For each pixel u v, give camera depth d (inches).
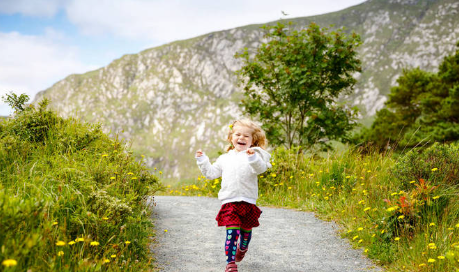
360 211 197.6
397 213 159.3
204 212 238.4
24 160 163.9
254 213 130.0
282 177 293.7
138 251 137.2
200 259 146.4
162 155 7529.5
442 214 157.8
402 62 7121.1
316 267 141.2
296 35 399.9
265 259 150.2
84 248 113.5
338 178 260.4
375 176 241.8
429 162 193.6
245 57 417.4
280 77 394.3
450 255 120.2
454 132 619.8
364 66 7406.5
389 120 900.6
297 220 217.8
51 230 106.9
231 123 143.6
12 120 196.1
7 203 93.1
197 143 7662.4
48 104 208.1
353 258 151.1
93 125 214.5
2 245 85.8
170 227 193.9
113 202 134.8
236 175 128.8
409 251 139.5
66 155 179.6
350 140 401.4
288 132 408.5
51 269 92.4
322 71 397.1
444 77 765.9
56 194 131.7
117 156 190.1
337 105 413.1
